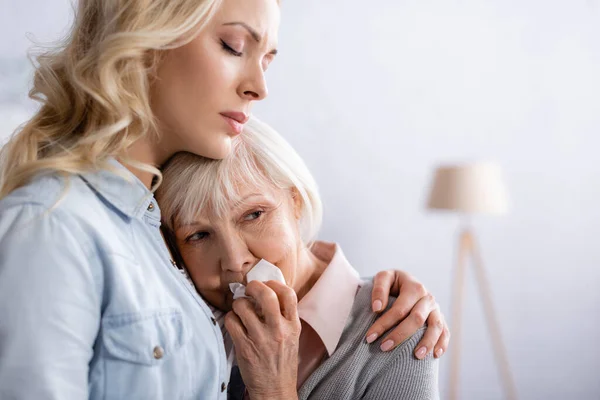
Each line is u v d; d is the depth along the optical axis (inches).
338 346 42.6
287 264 40.5
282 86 144.9
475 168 132.7
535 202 149.3
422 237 149.5
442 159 149.7
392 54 148.0
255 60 33.9
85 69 32.6
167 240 40.5
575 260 149.5
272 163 40.0
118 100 31.5
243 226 39.1
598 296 149.6
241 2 32.7
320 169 146.5
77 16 34.6
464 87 149.4
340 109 147.0
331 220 146.8
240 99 34.3
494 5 149.0
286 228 40.4
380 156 148.3
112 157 33.4
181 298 34.3
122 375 29.8
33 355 26.0
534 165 149.4
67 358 26.9
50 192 29.8
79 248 28.9
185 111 33.5
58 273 27.6
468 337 146.3
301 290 44.8
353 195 147.8
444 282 149.5
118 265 30.3
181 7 31.5
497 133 149.4
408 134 149.0
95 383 29.3
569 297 149.3
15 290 26.7
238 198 38.2
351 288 44.9
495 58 149.4
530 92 149.7
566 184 149.6
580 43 150.0
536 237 149.3
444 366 143.7
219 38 32.9
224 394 35.4
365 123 147.9
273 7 34.4
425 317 42.3
